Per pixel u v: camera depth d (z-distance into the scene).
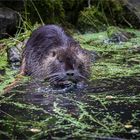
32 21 14.22
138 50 12.43
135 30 15.52
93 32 14.99
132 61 11.02
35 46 10.12
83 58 9.50
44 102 7.88
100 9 15.80
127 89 8.64
